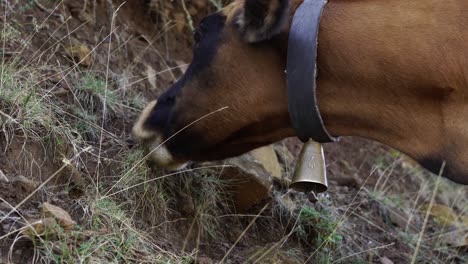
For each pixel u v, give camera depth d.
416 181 11.37
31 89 7.30
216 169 7.94
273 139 7.35
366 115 6.84
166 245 7.02
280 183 8.66
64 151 7.14
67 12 9.23
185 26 10.48
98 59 8.98
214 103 7.07
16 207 5.99
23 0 8.88
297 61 6.50
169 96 7.41
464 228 10.07
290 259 7.54
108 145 7.65
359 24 6.70
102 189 7.04
